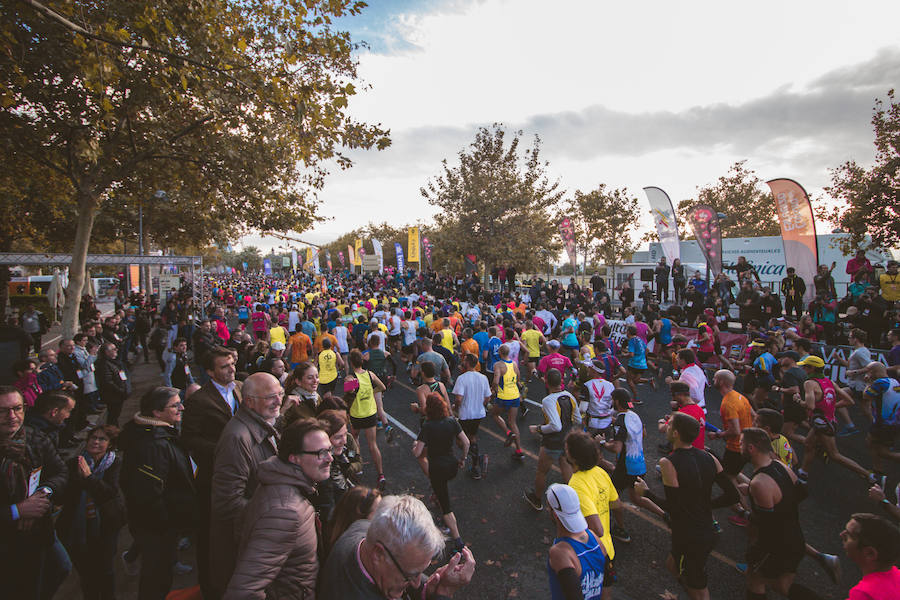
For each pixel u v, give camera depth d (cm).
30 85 822
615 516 505
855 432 810
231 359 383
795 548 340
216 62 796
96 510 360
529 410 998
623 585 432
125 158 1120
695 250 2405
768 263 1970
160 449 334
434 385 623
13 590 304
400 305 1792
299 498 214
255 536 199
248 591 187
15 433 312
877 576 260
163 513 332
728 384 531
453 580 221
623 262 3061
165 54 601
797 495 351
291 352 1014
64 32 777
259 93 707
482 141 2734
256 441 281
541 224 2733
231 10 815
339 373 1223
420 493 618
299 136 820
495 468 702
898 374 649
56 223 2281
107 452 372
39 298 2656
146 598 332
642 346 1003
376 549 182
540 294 2192
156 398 341
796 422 601
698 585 353
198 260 1684
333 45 768
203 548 346
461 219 2755
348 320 1402
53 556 336
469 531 527
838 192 1617
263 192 1162
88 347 877
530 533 523
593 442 339
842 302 1381
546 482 647
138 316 1542
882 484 579
